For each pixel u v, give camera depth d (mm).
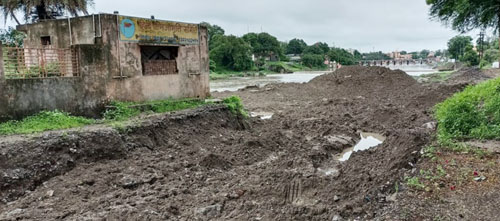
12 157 8680
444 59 144375
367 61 157750
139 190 8586
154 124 12250
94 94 13305
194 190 8781
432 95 22703
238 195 8242
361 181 8070
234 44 88562
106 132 10625
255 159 11867
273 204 7648
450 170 7465
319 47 143375
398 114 18703
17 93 11273
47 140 9500
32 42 15883
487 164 7699
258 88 37062
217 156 10992
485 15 12227
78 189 8414
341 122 18578
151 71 15625
